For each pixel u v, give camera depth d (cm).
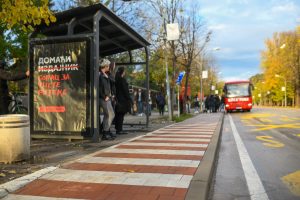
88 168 670
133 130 1416
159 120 2161
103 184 560
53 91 1056
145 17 2580
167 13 2539
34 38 1073
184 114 2855
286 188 608
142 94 3456
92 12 1049
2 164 702
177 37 1952
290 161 856
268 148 1066
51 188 539
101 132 1134
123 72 1274
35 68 1070
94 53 1028
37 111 1070
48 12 779
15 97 1652
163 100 3031
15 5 743
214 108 4153
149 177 602
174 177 601
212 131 1391
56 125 1054
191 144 995
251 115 3164
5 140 709
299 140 1259
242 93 4109
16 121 719
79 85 1036
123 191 523
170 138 1144
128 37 1398
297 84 7206
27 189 534
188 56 2975
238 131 1608
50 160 750
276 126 1856
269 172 732
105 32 1323
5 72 1073
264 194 571
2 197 496
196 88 5841
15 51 1427
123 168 670
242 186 620
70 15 1059
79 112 1038
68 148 924
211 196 561
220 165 806
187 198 489
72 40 1039
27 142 746
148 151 867
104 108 1093
